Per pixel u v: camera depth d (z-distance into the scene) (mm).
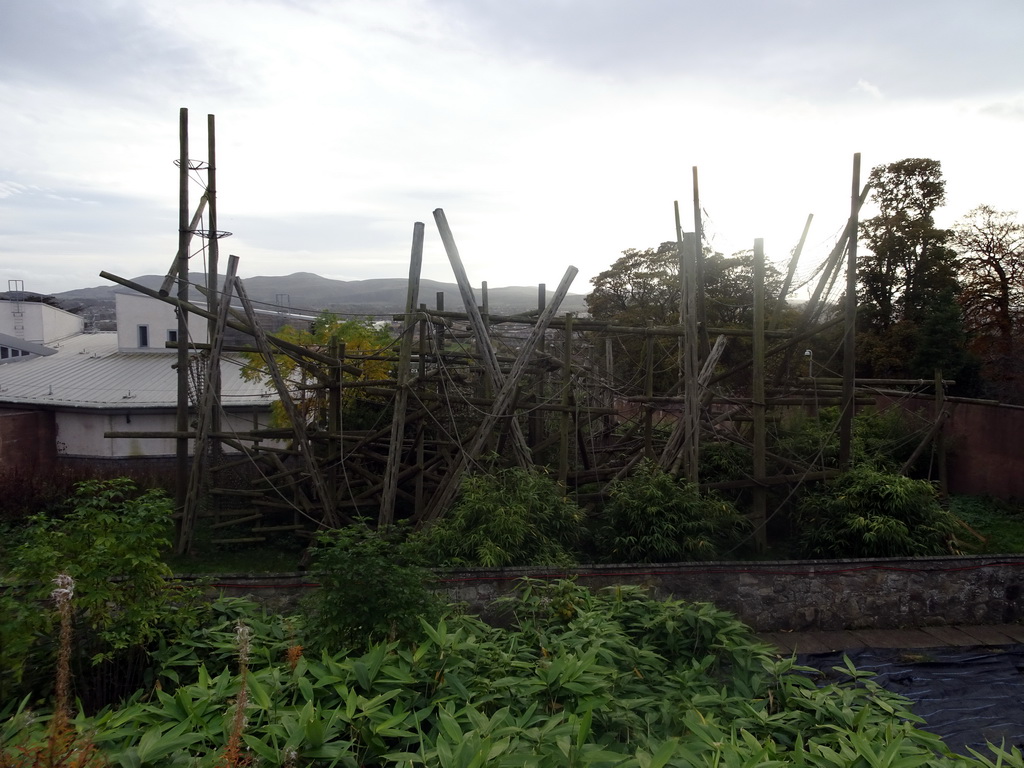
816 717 5020
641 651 5918
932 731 6953
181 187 14680
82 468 19094
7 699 4984
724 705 5156
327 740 4016
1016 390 25906
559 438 14109
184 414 14383
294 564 13266
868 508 12344
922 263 27812
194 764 3621
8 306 30094
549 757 3775
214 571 12781
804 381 15422
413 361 15734
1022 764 4410
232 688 4523
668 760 3695
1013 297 29109
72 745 3391
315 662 5004
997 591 10469
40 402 20688
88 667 5727
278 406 18406
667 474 12523
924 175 28844
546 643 5789
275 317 26500
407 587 5727
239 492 14094
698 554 11672
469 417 14969
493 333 15062
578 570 9648
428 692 4910
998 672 8484
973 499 16531
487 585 9398
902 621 10273
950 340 24250
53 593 3398
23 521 14867
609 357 18500
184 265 14648
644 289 33750
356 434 14281
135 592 5844
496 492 11188
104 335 32062
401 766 3691
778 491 14469
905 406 19375
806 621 10117
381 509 12414
